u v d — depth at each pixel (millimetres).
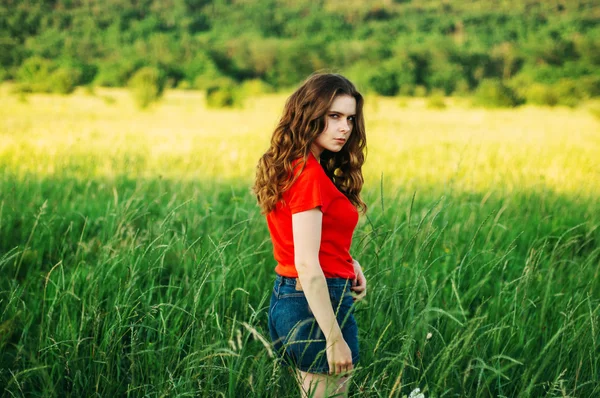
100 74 71062
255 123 29812
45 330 2820
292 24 113125
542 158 10094
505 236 4875
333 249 2123
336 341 1997
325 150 2408
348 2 121750
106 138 17000
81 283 3291
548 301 3254
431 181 8273
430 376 2574
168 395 2391
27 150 11727
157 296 3279
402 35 104188
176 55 82938
